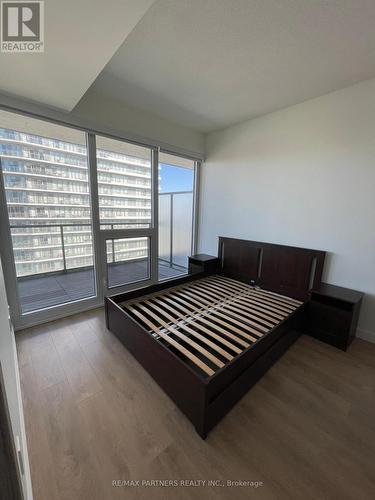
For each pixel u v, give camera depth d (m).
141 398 1.44
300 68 1.87
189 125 3.15
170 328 1.83
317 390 1.55
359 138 2.08
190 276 3.04
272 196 2.80
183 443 1.18
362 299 2.14
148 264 3.28
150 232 3.16
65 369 1.67
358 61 1.75
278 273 2.77
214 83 2.11
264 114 2.77
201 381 1.15
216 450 1.15
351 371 1.74
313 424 1.30
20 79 1.54
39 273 2.60
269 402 1.44
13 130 2.00
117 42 1.18
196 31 1.48
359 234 2.16
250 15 1.35
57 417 1.29
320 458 1.12
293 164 2.57
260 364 1.59
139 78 2.05
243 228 3.17
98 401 1.41
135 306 2.20
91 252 2.73
